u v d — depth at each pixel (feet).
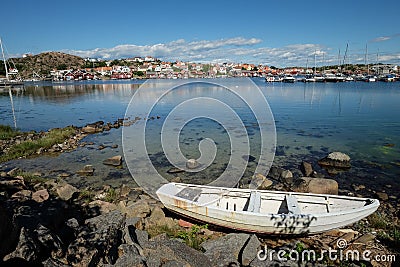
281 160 64.85
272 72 550.77
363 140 82.07
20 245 17.61
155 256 22.89
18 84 372.17
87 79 540.52
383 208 40.88
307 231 29.17
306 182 47.06
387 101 172.86
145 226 30.55
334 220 29.14
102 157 67.26
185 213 32.68
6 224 17.26
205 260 22.50
